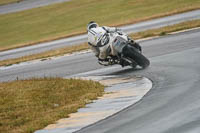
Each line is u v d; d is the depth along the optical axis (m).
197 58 54.75
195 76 44.06
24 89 51.00
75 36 139.38
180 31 90.81
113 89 46.25
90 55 85.00
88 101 41.50
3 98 47.19
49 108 41.19
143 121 29.58
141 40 89.94
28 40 157.00
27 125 35.50
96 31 54.75
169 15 134.38
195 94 35.28
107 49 54.41
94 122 32.59
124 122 30.48
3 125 37.06
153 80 46.97
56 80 54.94
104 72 61.25
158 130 26.38
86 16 178.75
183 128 25.77
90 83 50.66
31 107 42.12
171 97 36.16
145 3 175.88
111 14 170.38
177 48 67.56
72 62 79.50
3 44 159.38
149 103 35.50
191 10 134.38
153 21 129.50
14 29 186.62
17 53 126.56
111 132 28.33
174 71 49.53
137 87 44.56
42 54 105.06
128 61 54.62
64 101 43.16
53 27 173.50
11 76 76.94
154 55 65.56
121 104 37.31
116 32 54.56
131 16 155.25
